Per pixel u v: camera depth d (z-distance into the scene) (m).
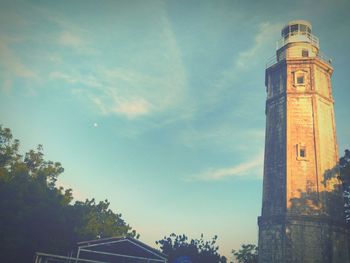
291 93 28.47
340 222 24.31
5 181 32.41
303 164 25.59
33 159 38.66
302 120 27.25
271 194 26.03
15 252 28.12
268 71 31.91
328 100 28.84
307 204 24.17
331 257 22.50
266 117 30.27
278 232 23.91
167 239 38.34
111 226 46.19
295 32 33.34
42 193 33.56
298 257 22.47
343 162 28.53
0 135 36.28
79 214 36.94
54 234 31.81
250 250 50.78
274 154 27.38
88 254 23.86
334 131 28.17
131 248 22.88
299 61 29.59
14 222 29.11
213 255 36.59
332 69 30.45
